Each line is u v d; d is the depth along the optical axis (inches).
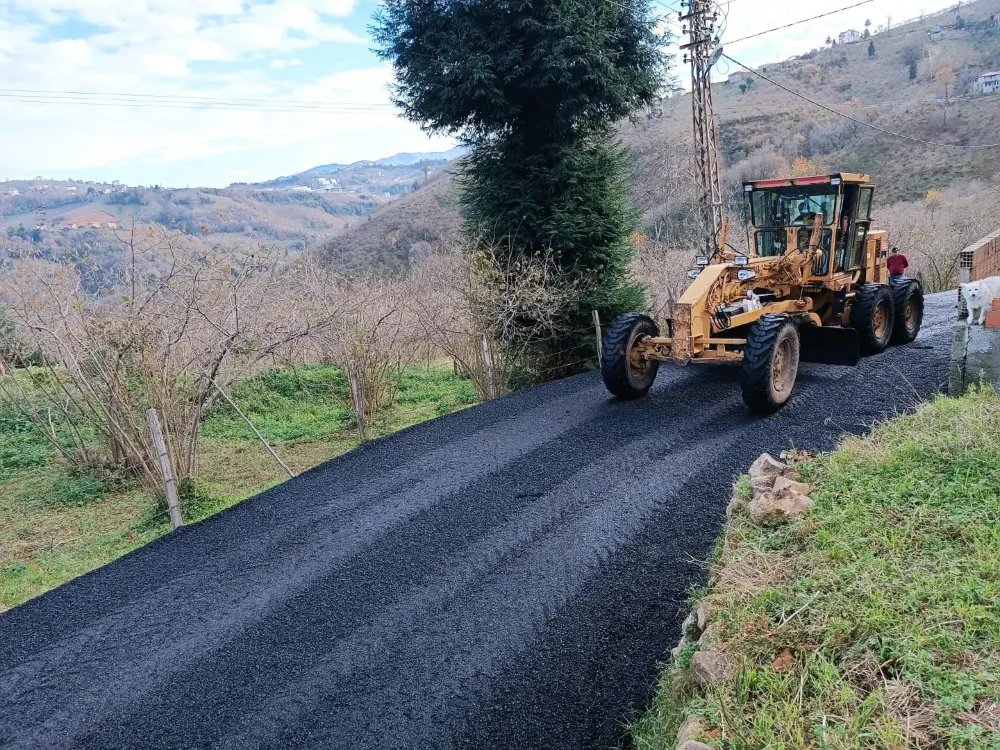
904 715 87.0
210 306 288.0
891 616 104.0
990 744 79.0
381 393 392.2
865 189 331.9
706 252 515.8
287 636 164.7
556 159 414.0
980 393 199.0
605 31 397.7
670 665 128.3
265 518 235.5
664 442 249.9
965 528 122.5
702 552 171.9
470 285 378.0
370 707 138.3
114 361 281.3
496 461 255.4
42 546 253.0
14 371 399.9
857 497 144.7
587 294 423.5
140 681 154.9
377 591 178.7
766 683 99.4
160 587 196.1
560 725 127.7
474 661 147.1
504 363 398.3
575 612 157.9
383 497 237.9
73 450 341.4
